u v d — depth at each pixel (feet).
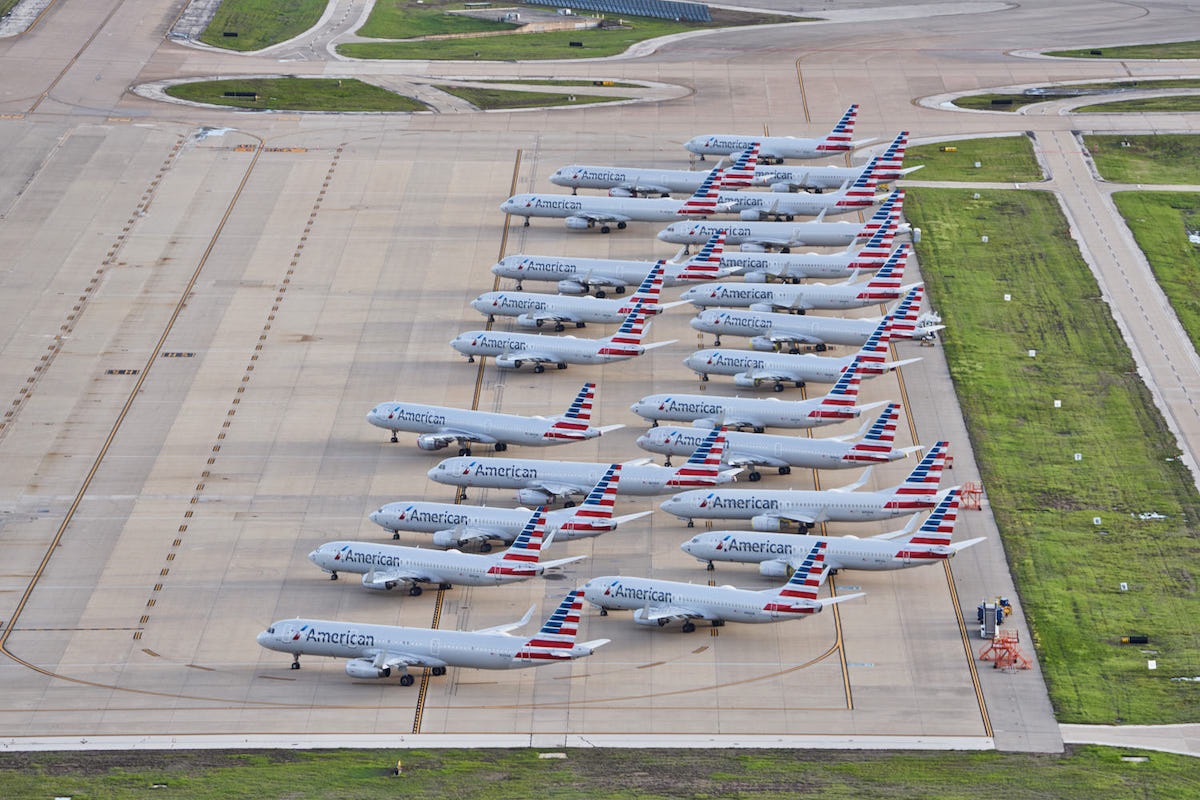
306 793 634.43
